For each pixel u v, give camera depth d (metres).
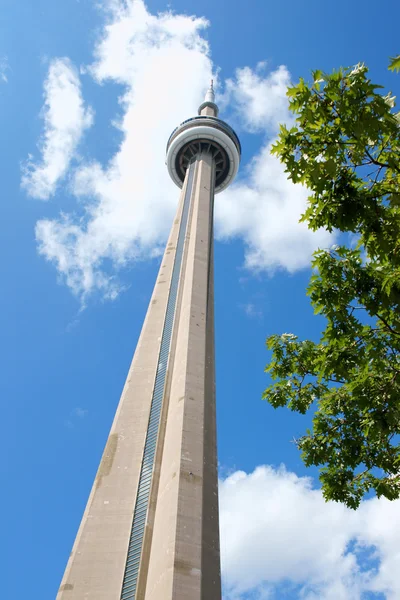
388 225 12.56
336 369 14.64
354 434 15.71
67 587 17.59
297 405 16.52
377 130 11.40
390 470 15.47
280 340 16.83
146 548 18.11
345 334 14.42
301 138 12.21
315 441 16.08
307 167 11.96
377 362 14.32
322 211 12.66
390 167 12.09
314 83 11.79
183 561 15.69
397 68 10.93
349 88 11.38
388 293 13.22
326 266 14.34
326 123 11.95
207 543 16.83
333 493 16.12
